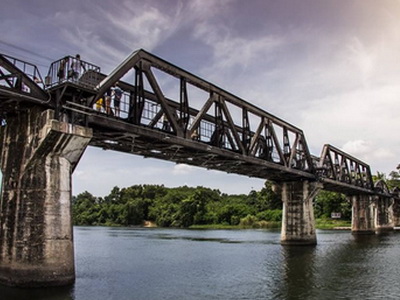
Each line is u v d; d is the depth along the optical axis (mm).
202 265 32000
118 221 153750
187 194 157875
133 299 19625
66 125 19734
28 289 18766
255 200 135750
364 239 60781
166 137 25172
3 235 20156
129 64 22844
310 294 21000
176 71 26188
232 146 31766
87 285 22625
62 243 19703
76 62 20156
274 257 37125
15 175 20578
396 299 19953
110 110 23000
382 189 84625
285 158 41562
